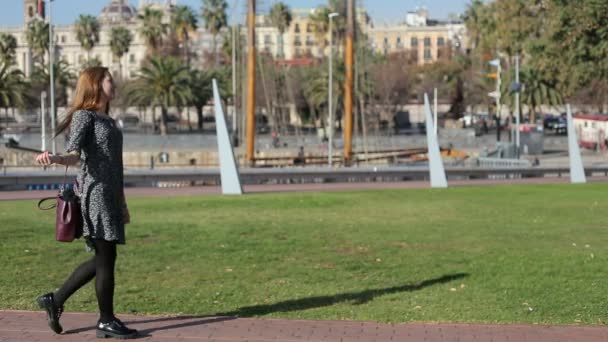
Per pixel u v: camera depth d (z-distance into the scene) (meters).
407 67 114.44
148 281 10.09
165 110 82.50
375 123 74.62
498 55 93.94
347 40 54.22
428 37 172.25
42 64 110.56
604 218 17.50
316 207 20.39
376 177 41.03
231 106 95.38
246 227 15.41
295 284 9.91
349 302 8.92
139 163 60.09
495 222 16.61
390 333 7.61
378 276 10.45
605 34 28.80
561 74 31.41
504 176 43.03
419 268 10.99
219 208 20.08
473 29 109.44
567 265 11.19
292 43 146.75
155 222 16.31
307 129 96.44
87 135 7.14
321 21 111.06
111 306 7.40
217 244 13.08
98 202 7.16
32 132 82.06
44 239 13.62
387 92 97.25
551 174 44.34
